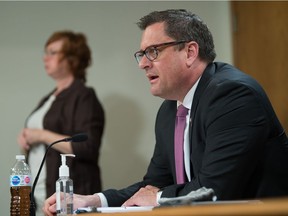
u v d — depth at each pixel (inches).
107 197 147.1
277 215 53.9
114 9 297.0
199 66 144.3
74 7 291.9
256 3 290.5
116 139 286.4
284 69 272.1
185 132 144.3
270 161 130.0
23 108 277.6
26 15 286.0
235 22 302.4
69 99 251.0
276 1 278.5
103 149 283.7
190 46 142.7
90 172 237.6
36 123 250.1
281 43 274.1
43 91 279.0
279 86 275.1
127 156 286.8
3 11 283.9
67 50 269.7
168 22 143.4
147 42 144.3
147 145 290.4
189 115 143.3
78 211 113.7
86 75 280.4
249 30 294.4
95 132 246.5
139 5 300.8
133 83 292.7
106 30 293.6
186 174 143.4
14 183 137.4
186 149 142.6
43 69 280.5
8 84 278.7
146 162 288.7
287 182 132.0
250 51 293.0
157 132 162.4
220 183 118.0
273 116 132.2
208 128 128.3
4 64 279.7
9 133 274.5
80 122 245.4
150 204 128.1
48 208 131.4
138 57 147.9
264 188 128.3
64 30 287.7
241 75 136.4
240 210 57.4
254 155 124.4
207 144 126.4
